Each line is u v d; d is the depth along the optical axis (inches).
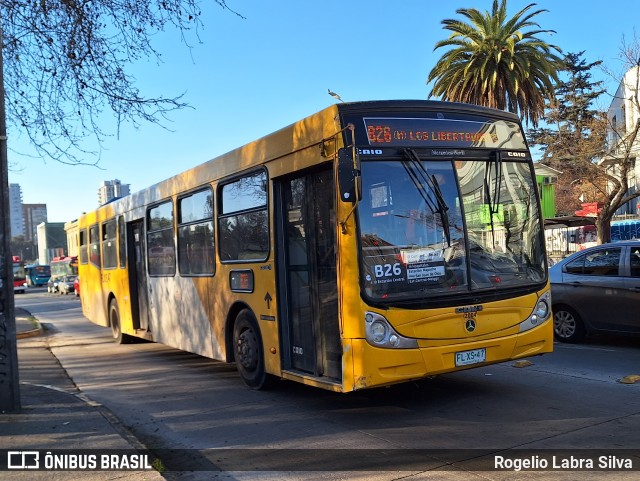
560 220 980.6
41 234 3489.2
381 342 221.1
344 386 226.5
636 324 364.2
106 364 439.2
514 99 962.1
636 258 370.3
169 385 348.2
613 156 828.0
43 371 414.0
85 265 636.1
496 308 242.7
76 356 489.4
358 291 221.6
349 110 233.8
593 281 385.4
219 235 336.2
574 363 336.2
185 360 439.2
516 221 260.1
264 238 287.4
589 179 858.8
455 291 235.3
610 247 386.6
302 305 265.6
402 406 266.4
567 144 885.2
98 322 592.1
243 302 310.0
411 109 243.9
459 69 971.9
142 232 462.9
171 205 402.6
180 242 391.2
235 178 315.3
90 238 610.5
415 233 233.9
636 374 302.4
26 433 226.8
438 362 228.8
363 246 224.5
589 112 1227.9
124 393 331.9
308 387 315.9
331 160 236.8
